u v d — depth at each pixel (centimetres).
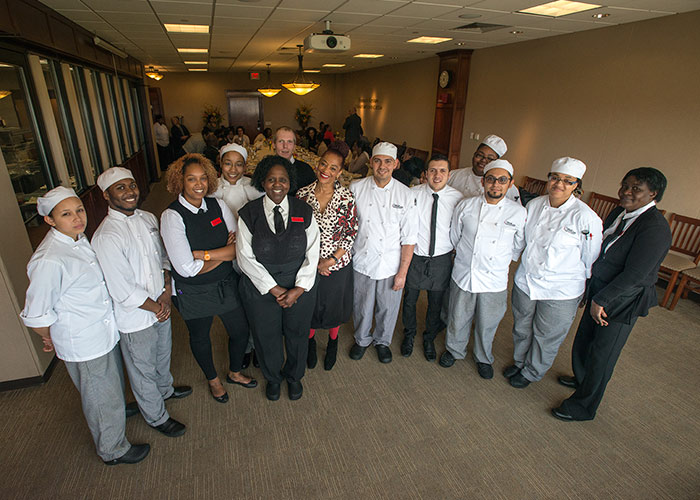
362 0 362
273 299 220
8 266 236
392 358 297
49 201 159
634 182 210
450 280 276
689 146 411
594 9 391
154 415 217
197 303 214
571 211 224
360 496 192
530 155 631
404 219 254
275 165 198
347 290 260
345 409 247
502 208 241
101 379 186
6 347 244
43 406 243
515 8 392
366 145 844
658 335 335
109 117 593
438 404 253
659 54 429
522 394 263
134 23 461
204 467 206
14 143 306
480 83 736
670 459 216
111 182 176
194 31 528
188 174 191
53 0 343
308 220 214
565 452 220
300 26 499
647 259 200
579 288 236
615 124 486
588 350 240
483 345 271
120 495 190
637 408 253
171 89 1387
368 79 1259
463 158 811
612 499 193
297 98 1509
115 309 188
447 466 210
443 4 377
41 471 201
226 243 215
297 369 247
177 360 291
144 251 192
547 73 582
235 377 262
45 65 382
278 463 209
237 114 1459
